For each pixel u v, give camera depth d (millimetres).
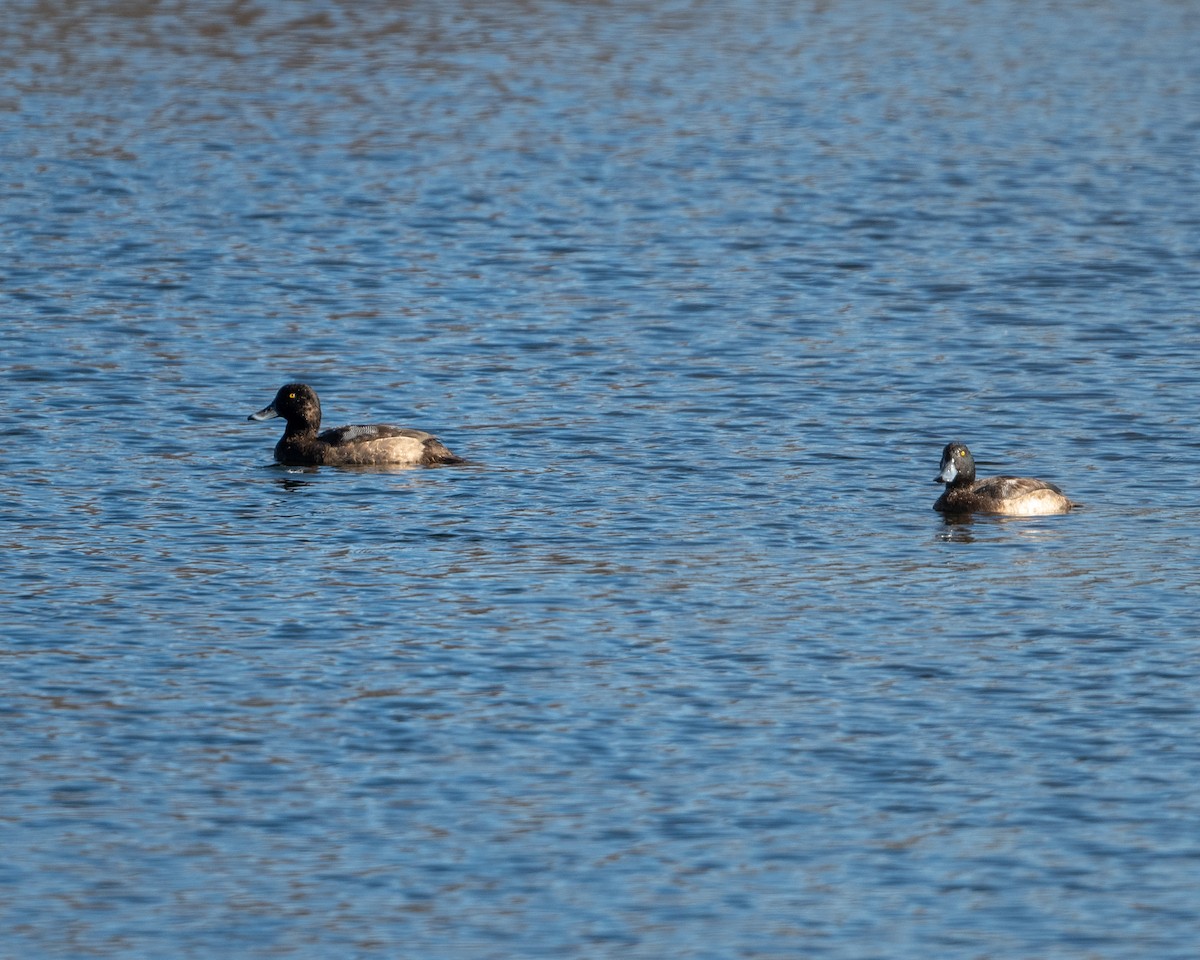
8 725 23406
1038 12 87875
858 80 72812
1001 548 29719
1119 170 59812
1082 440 35531
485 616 26906
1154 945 19109
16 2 82938
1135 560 29156
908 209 54969
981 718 23766
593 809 21609
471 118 65250
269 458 34469
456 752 22875
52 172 56844
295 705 24047
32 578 28141
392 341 42344
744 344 42219
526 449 35000
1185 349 41719
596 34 80438
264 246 50156
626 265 49000
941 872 20391
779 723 23641
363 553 29438
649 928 19406
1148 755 22812
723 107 67812
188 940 19203
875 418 36875
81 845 20844
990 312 44844
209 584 28047
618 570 28781
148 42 76062
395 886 20125
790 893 20016
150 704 24031
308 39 77500
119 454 34469
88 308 44312
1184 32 83250
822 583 28234
